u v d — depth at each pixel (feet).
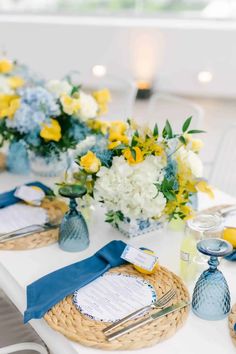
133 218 5.07
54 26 17.22
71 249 5.03
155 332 3.84
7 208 5.89
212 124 14.93
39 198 5.91
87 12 17.56
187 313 4.08
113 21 17.31
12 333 5.25
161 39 16.92
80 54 17.54
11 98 6.57
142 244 5.22
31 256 4.97
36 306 4.12
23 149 6.77
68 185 5.06
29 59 17.80
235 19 16.58
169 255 5.03
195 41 16.62
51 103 6.33
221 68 16.71
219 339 3.84
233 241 4.90
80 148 5.25
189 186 5.04
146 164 4.81
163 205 4.80
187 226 4.65
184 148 4.96
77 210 5.12
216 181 8.69
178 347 3.75
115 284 4.44
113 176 4.78
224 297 4.01
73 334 3.80
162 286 4.41
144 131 4.92
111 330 3.85
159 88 17.71
